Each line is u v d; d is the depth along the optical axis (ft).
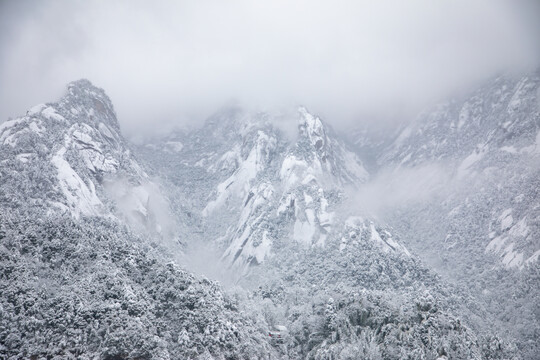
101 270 512.63
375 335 542.98
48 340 426.92
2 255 487.20
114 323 447.83
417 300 558.56
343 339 548.72
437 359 480.64
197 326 493.36
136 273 543.39
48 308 451.94
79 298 462.19
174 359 457.27
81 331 437.17
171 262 574.15
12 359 404.98
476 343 534.37
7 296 448.24
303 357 574.15
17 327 428.15
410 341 510.58
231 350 490.08
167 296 517.96
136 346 440.04
